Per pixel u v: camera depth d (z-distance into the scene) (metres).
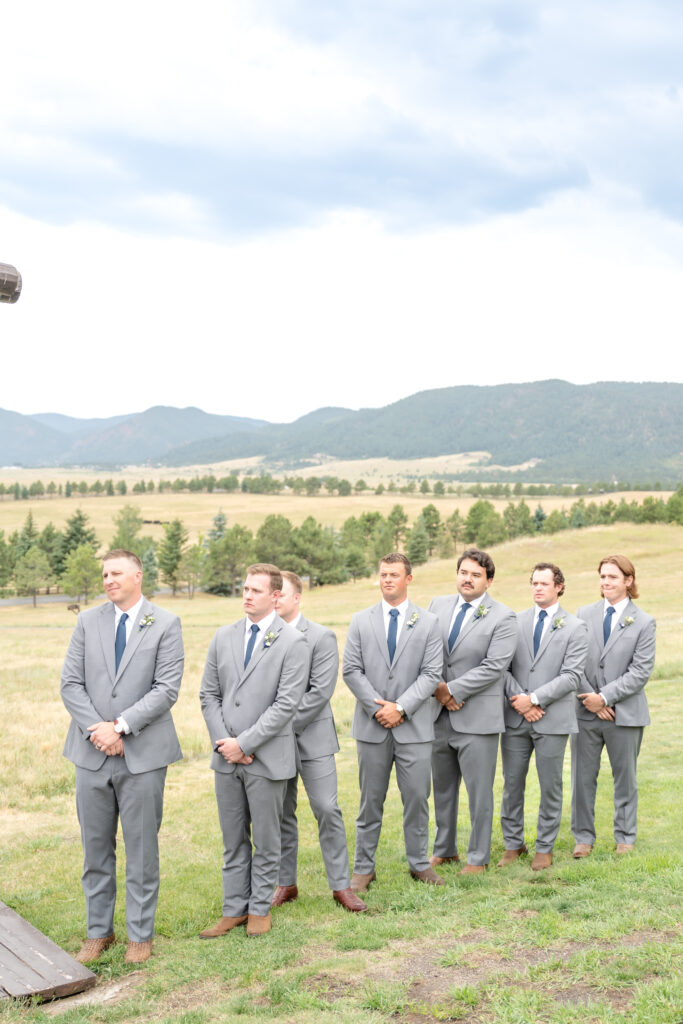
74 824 9.10
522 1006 4.07
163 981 4.90
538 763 6.74
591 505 125.75
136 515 133.50
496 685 6.74
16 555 96.56
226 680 5.88
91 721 5.49
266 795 5.60
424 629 6.44
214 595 94.88
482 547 108.00
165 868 7.30
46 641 33.12
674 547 59.41
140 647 5.64
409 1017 4.14
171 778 11.12
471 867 6.66
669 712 13.55
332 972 4.77
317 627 6.37
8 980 4.79
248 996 4.55
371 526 120.19
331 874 6.14
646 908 5.25
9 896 6.73
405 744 6.31
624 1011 3.93
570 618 6.94
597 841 7.32
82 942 5.77
